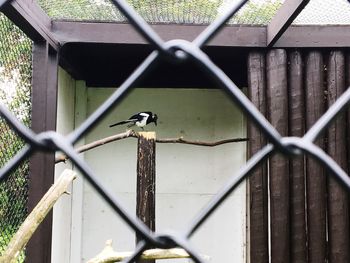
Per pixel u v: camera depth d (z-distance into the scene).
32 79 2.78
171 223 4.22
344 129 3.22
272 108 3.21
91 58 3.75
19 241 1.64
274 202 3.18
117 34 3.20
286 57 3.27
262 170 3.24
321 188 3.21
